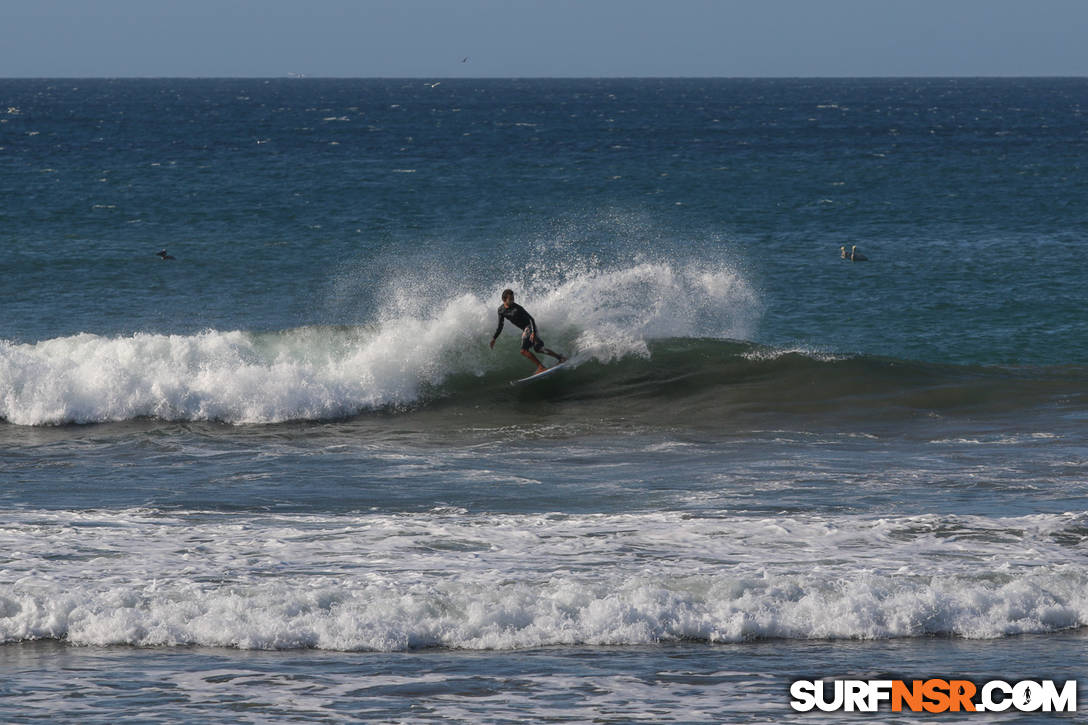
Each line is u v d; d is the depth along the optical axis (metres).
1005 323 115.06
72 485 58.19
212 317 119.00
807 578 41.88
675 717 31.86
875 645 38.16
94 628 37.81
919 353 104.06
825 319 117.62
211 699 32.84
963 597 40.62
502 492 56.72
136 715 31.61
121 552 45.31
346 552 45.62
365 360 79.00
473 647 37.66
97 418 73.75
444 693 33.47
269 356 79.81
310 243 170.25
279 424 74.00
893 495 55.56
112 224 188.00
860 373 81.31
